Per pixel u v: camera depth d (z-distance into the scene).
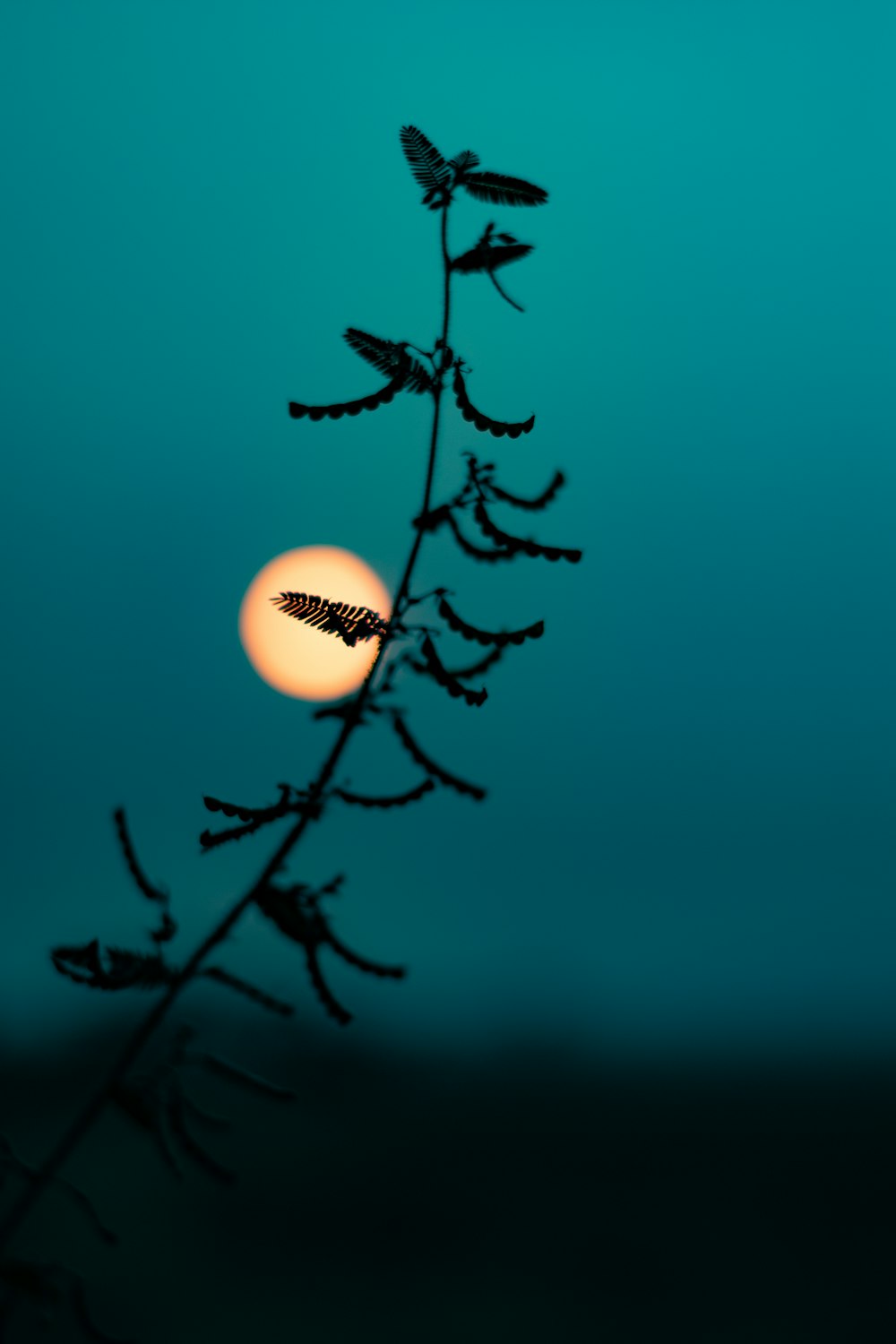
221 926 1.07
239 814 1.06
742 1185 17.89
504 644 1.08
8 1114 11.12
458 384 1.12
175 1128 1.02
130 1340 1.03
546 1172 18.11
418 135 1.15
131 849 1.08
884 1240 15.02
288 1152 17.52
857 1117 22.16
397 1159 17.64
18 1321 1.01
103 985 1.03
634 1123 21.83
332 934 1.07
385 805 1.06
